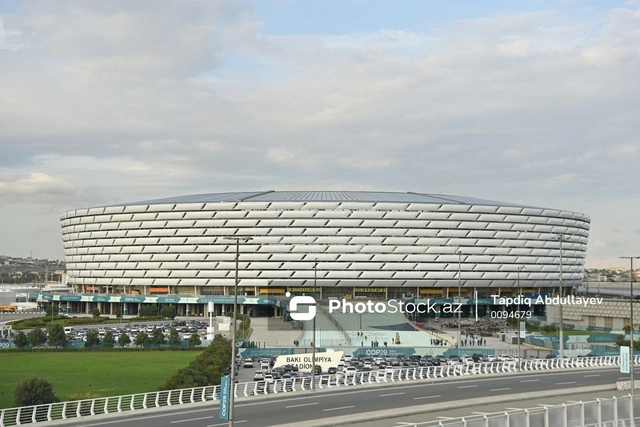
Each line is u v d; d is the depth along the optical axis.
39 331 123.19
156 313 197.12
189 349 120.62
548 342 116.44
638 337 120.81
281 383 73.88
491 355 104.50
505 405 57.50
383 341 116.12
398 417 52.53
